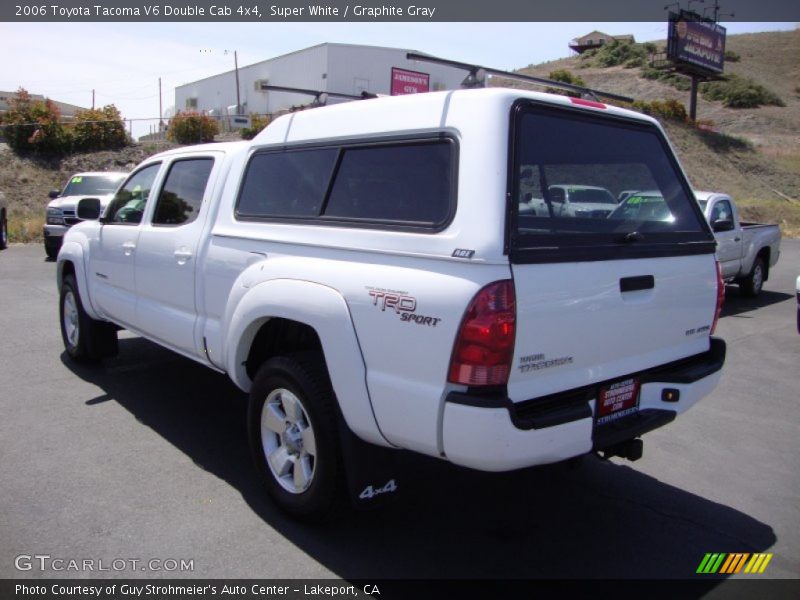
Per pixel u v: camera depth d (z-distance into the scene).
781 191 36.31
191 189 4.64
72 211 13.59
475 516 3.84
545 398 2.96
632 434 3.33
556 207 3.09
